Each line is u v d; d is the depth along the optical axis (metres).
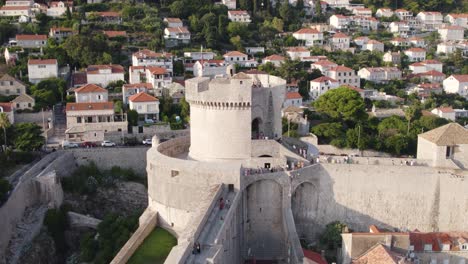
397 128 164.62
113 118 156.25
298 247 73.75
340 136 155.62
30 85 185.75
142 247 76.69
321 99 171.75
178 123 159.88
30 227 101.69
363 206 88.69
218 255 56.19
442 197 88.19
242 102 85.00
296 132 155.38
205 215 63.81
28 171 112.69
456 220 88.75
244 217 81.94
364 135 153.88
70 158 130.50
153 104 166.38
